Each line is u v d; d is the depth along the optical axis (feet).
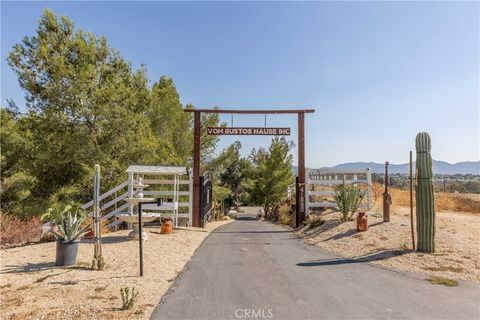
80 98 47.26
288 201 71.36
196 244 31.45
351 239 31.24
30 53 48.26
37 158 50.62
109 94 48.21
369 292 17.56
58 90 47.19
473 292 17.56
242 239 35.04
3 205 56.49
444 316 14.44
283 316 14.40
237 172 142.72
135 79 58.65
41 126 50.47
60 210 25.13
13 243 32.89
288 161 92.84
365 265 23.49
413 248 26.55
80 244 29.84
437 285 18.76
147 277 19.94
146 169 41.39
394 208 51.26
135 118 52.65
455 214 52.90
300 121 46.42
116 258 24.66
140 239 20.48
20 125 55.42
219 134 46.11
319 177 53.36
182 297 16.67
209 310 15.02
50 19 49.03
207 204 53.47
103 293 17.06
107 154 50.26
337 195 40.14
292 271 21.83
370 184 44.52
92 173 48.80
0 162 57.16
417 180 26.48
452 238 27.89
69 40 49.24
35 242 33.30
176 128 71.82
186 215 45.03
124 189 50.01
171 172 41.37
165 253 26.73
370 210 45.24
